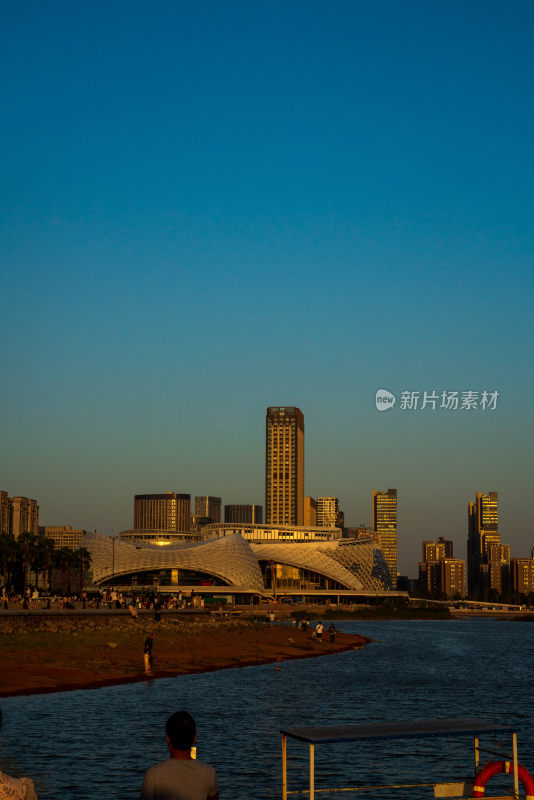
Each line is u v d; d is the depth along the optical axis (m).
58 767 28.38
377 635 139.62
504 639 131.25
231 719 39.22
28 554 177.12
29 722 36.81
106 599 164.88
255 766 29.36
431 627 188.88
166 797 11.65
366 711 42.97
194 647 78.81
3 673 52.84
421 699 48.53
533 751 32.03
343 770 28.98
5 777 14.09
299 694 49.38
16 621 97.19
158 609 125.31
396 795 25.70
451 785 17.80
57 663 59.16
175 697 46.06
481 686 56.19
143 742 32.50
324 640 104.50
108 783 26.30
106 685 50.62
